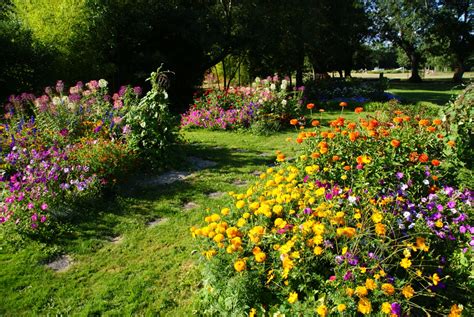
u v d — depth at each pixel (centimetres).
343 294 252
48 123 714
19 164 558
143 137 654
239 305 267
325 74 2533
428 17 3406
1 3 1686
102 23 1399
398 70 6806
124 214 485
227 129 1059
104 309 311
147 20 1612
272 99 1076
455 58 3791
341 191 361
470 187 469
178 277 351
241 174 641
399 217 338
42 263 379
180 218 474
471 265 303
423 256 296
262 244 299
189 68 1895
